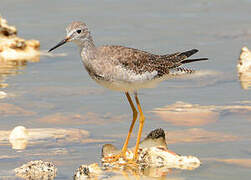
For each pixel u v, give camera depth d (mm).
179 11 27734
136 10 27875
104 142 12773
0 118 14328
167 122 14062
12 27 22391
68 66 19812
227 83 17516
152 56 13133
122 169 11266
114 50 12602
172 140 12789
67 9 27828
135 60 12602
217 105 15281
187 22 25859
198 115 14484
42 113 14758
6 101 15711
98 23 25531
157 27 25000
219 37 23406
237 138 12773
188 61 13836
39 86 17312
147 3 29125
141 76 12672
